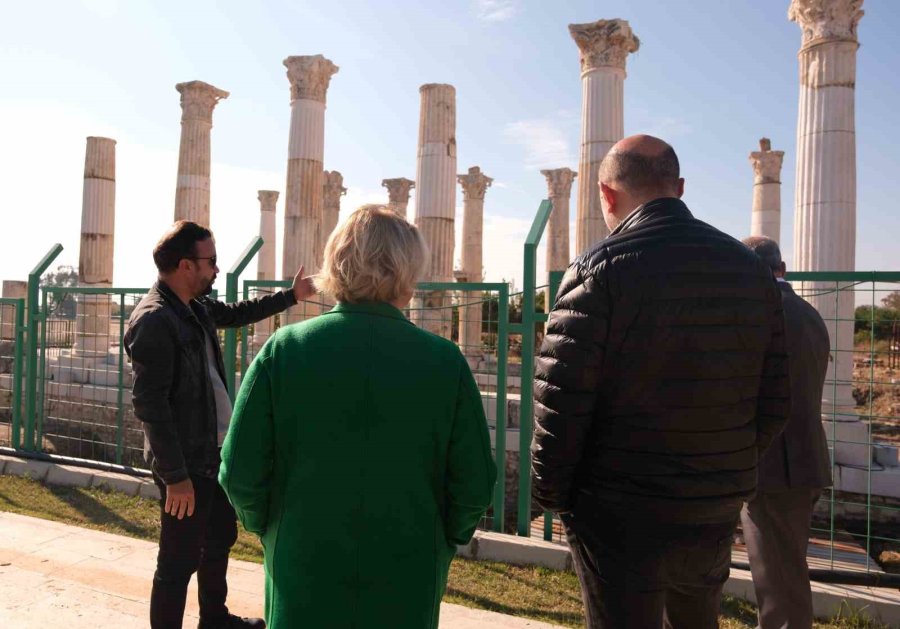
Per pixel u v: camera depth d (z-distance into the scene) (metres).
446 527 1.83
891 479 6.26
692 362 1.86
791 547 2.91
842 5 7.83
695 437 1.88
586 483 2.04
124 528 5.37
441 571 1.76
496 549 4.84
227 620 3.42
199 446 2.99
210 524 3.35
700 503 1.88
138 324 2.83
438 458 1.78
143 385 2.78
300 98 13.52
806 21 8.11
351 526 1.66
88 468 6.67
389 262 1.79
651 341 1.87
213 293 5.81
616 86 9.90
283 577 1.66
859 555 5.04
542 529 5.56
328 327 1.77
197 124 15.04
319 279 1.90
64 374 11.31
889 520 6.21
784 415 2.12
